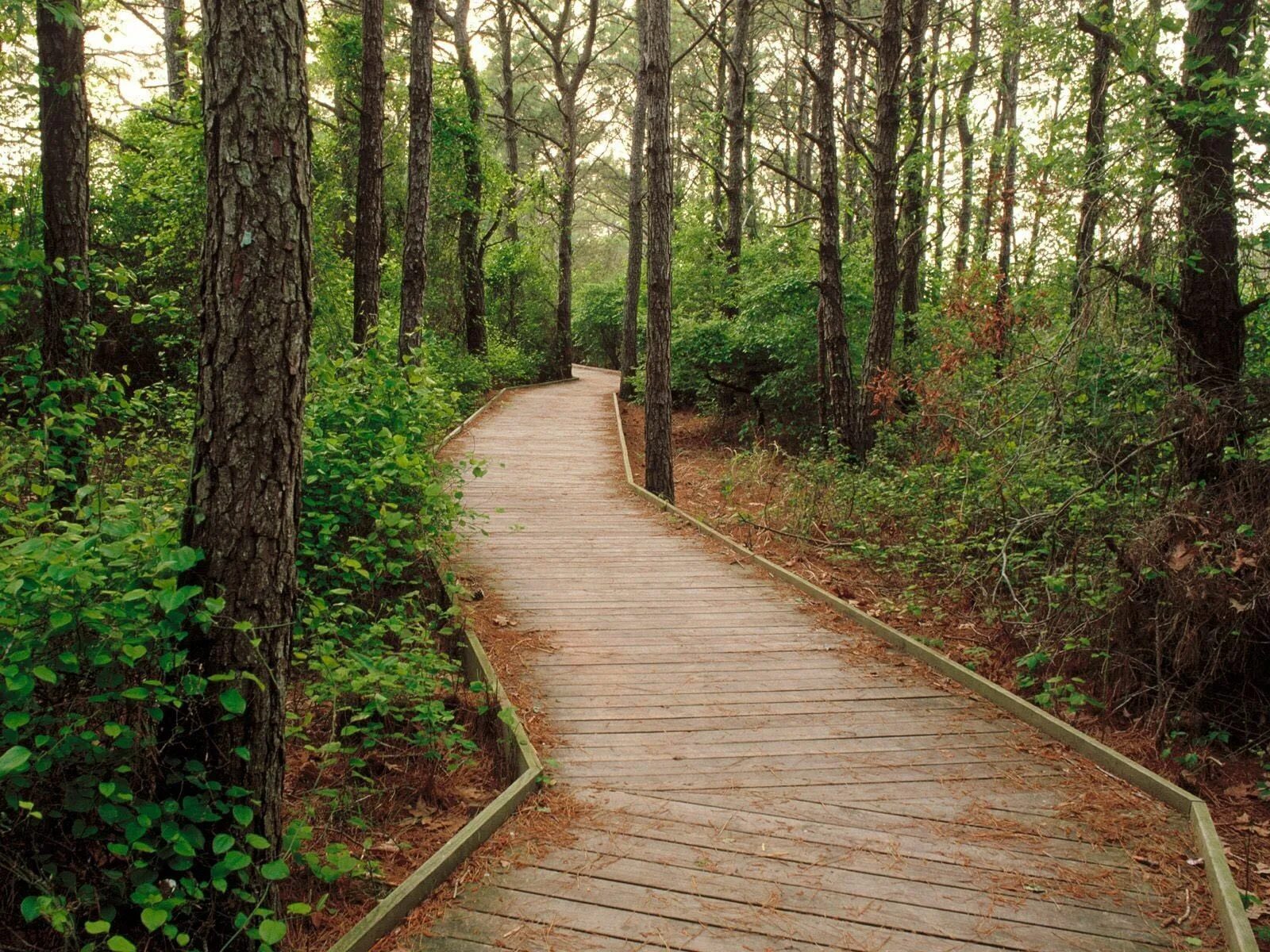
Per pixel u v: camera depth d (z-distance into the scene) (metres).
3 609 2.62
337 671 4.15
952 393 9.70
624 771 4.39
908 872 3.54
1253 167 5.32
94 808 2.84
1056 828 3.94
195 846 2.71
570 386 28.89
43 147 6.86
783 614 7.04
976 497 8.07
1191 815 4.01
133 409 7.09
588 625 6.67
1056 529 6.70
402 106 18.89
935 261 17.16
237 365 2.73
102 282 9.94
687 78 31.95
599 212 56.75
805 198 27.02
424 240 13.57
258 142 2.70
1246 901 3.55
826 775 4.39
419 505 6.33
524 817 3.91
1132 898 3.42
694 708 5.20
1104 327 5.98
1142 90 5.70
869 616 6.79
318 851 3.69
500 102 28.05
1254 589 4.93
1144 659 5.40
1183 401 5.59
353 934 2.97
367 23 12.20
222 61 2.67
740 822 3.91
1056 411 6.38
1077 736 4.76
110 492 3.86
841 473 11.62
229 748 2.82
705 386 20.80
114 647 2.73
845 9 17.56
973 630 6.62
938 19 17.06
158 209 13.48
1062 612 5.93
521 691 5.37
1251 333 6.16
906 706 5.29
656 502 11.49
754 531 10.05
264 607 2.82
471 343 24.88
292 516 2.90
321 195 15.52
